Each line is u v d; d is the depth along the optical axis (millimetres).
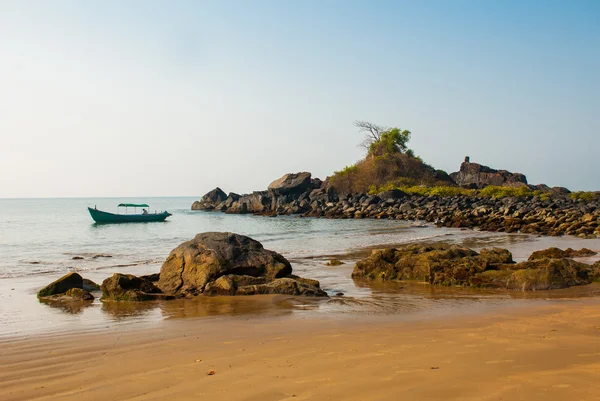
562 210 47781
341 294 13758
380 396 5117
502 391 5160
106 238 38719
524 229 38188
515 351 6957
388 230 42875
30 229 48969
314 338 8344
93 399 5512
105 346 8328
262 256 15445
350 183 94500
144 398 5422
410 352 7043
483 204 61312
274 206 85500
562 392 5090
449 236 35156
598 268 14500
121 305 12781
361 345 7641
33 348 8273
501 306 11312
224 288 13859
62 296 13945
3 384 6246
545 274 13742
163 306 12555
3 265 22391
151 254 27156
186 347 7992
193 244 15359
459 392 5168
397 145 102625
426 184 90875
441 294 13391
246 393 5387
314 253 25953
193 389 5629
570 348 7109
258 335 8789
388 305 11883
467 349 7141
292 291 13602
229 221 65000
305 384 5629
